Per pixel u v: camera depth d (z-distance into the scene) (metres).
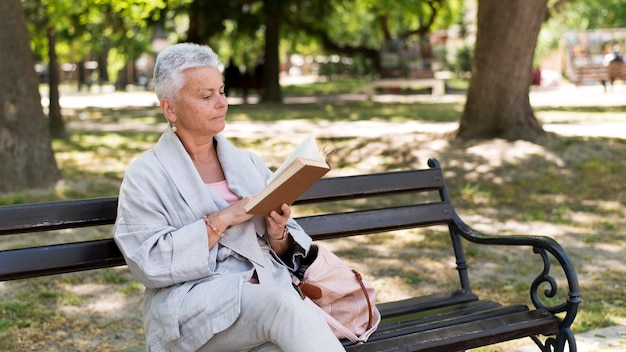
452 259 6.84
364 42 44.47
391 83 27.39
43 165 9.64
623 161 10.39
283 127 16.75
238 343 2.97
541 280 3.67
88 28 24.17
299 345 2.81
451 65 41.06
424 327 3.47
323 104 24.22
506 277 6.29
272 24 25.80
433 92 27.69
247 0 25.44
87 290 5.96
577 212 8.49
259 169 3.52
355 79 45.97
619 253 6.96
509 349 4.63
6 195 9.11
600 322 5.05
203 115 3.17
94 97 30.88
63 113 21.64
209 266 3.11
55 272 3.17
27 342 4.88
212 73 3.18
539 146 10.95
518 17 11.29
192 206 3.15
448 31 45.25
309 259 3.42
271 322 2.87
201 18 25.50
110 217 3.31
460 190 9.59
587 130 13.30
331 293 3.30
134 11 13.98
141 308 5.59
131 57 35.09
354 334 3.30
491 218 8.34
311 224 3.83
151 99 28.98
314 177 3.01
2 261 3.09
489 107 11.60
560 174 10.00
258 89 27.08
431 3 28.36
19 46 9.48
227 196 3.31
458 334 3.33
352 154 11.66
